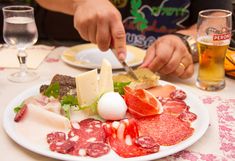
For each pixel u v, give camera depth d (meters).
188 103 1.01
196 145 0.84
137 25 1.87
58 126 0.87
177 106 0.98
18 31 1.17
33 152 0.80
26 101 0.96
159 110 0.93
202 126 0.87
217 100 1.07
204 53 1.10
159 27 1.86
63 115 0.92
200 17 1.08
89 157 0.75
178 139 0.81
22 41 1.19
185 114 0.93
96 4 1.19
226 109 1.02
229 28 1.08
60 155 0.75
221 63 1.11
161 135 0.83
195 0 1.82
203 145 0.84
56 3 1.46
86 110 0.94
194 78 1.23
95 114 0.94
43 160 0.78
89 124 0.88
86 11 1.19
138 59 1.33
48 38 1.90
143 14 1.84
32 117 0.90
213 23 1.06
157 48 1.23
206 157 0.80
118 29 1.12
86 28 1.19
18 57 1.25
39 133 0.85
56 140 0.80
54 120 0.87
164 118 0.91
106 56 1.36
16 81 1.18
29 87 1.13
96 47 1.45
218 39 1.07
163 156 0.75
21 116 0.89
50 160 0.78
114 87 1.02
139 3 1.82
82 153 0.76
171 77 1.23
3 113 0.94
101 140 0.81
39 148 0.77
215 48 1.08
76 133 0.84
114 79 1.10
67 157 0.74
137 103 0.92
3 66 1.31
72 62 1.31
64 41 1.81
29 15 1.20
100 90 0.97
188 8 1.82
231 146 0.84
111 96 0.92
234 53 1.18
